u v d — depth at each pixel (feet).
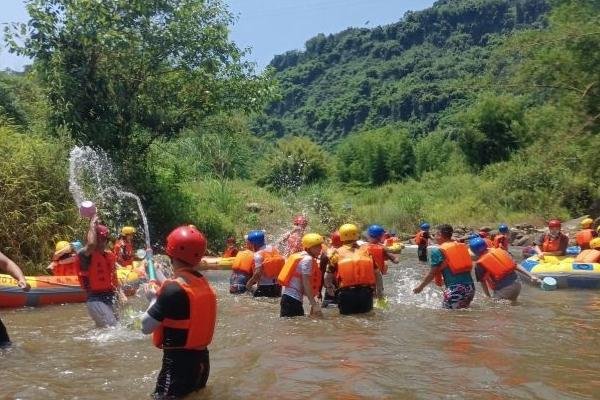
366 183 157.38
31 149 41.65
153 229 55.77
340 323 22.93
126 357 18.11
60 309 29.12
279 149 153.69
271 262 31.45
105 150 52.75
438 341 19.42
